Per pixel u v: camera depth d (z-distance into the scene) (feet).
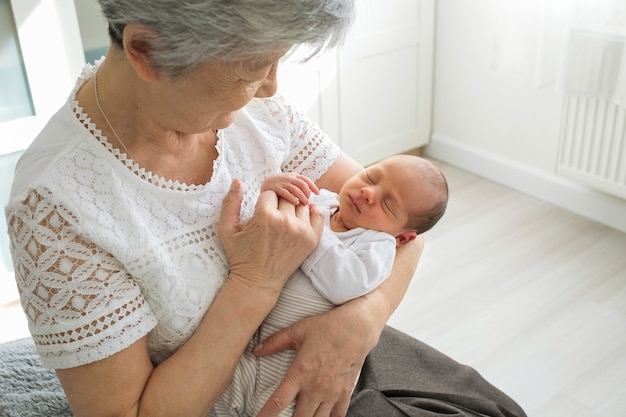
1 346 4.20
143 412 2.88
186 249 3.07
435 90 11.32
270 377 3.44
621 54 7.72
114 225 2.82
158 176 3.03
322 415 3.32
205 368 2.97
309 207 3.44
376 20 9.82
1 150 7.43
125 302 2.81
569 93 8.36
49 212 2.69
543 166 9.95
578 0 7.75
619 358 7.00
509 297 7.99
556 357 7.05
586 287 8.09
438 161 11.67
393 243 3.82
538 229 9.36
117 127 2.89
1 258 8.11
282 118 3.85
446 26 10.59
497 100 10.22
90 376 2.78
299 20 2.32
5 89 7.37
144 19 2.35
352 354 3.31
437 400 4.01
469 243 9.11
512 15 8.91
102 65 2.89
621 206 9.05
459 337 7.39
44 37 7.21
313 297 3.51
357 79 10.06
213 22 2.27
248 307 3.06
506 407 4.16
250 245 3.09
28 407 3.68
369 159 10.95
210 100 2.68
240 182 3.31
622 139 8.27
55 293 2.67
